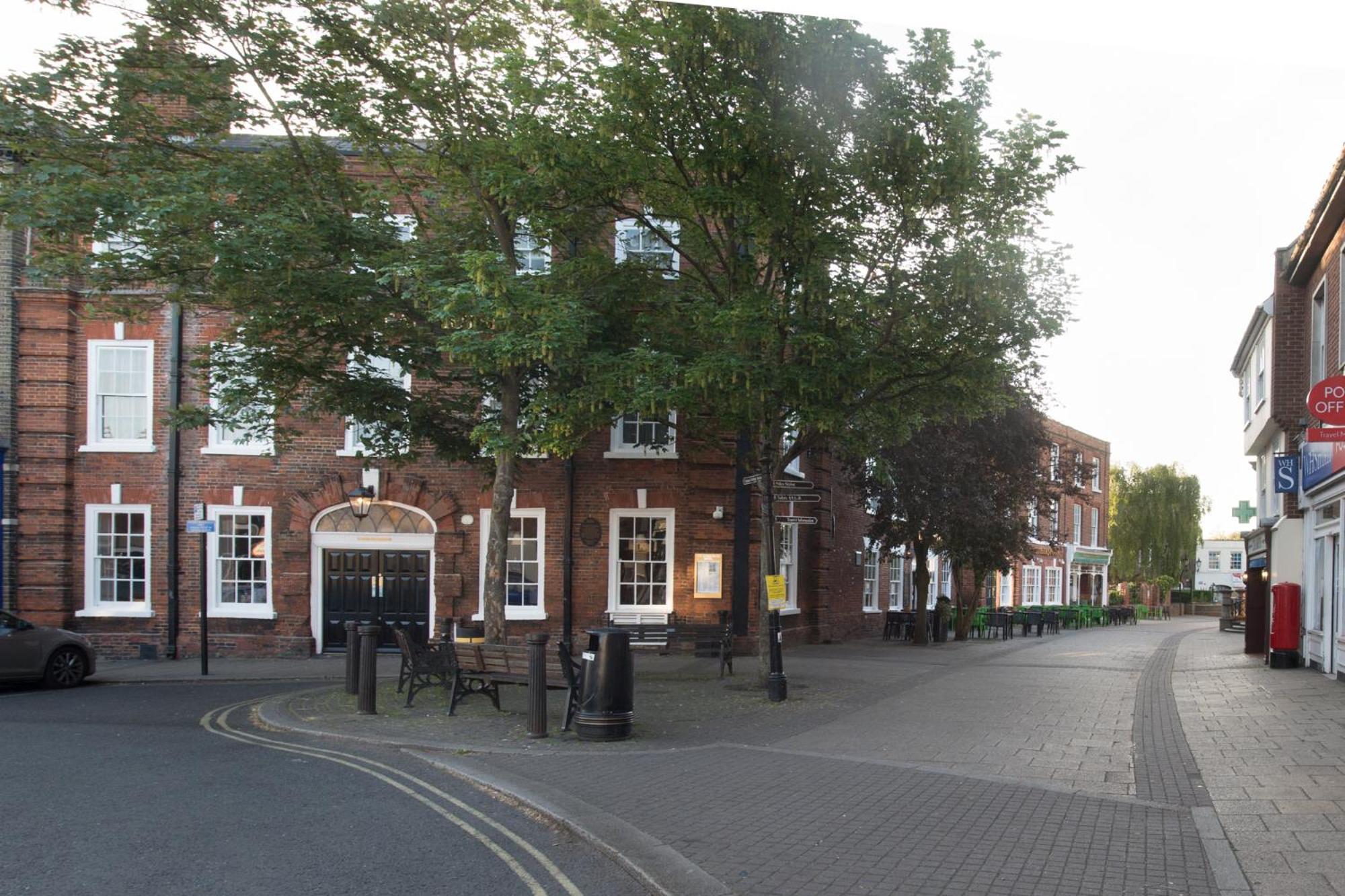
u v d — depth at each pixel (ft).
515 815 24.72
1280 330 58.90
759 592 68.13
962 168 40.52
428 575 69.77
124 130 43.65
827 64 40.34
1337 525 50.03
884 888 18.62
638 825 23.12
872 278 45.50
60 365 68.23
